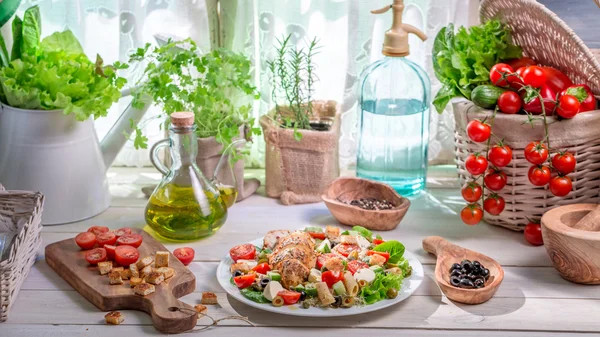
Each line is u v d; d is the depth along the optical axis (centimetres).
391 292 125
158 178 180
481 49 152
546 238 134
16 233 137
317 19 176
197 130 157
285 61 176
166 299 124
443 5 174
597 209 137
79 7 174
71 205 154
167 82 150
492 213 146
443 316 125
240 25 173
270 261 132
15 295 127
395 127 164
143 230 148
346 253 136
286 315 125
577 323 124
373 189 160
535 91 138
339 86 180
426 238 144
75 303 129
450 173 183
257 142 184
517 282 135
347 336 120
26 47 153
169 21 176
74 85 146
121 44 175
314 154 163
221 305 128
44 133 148
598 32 180
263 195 171
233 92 168
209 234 148
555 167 140
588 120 140
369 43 176
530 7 143
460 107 149
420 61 179
